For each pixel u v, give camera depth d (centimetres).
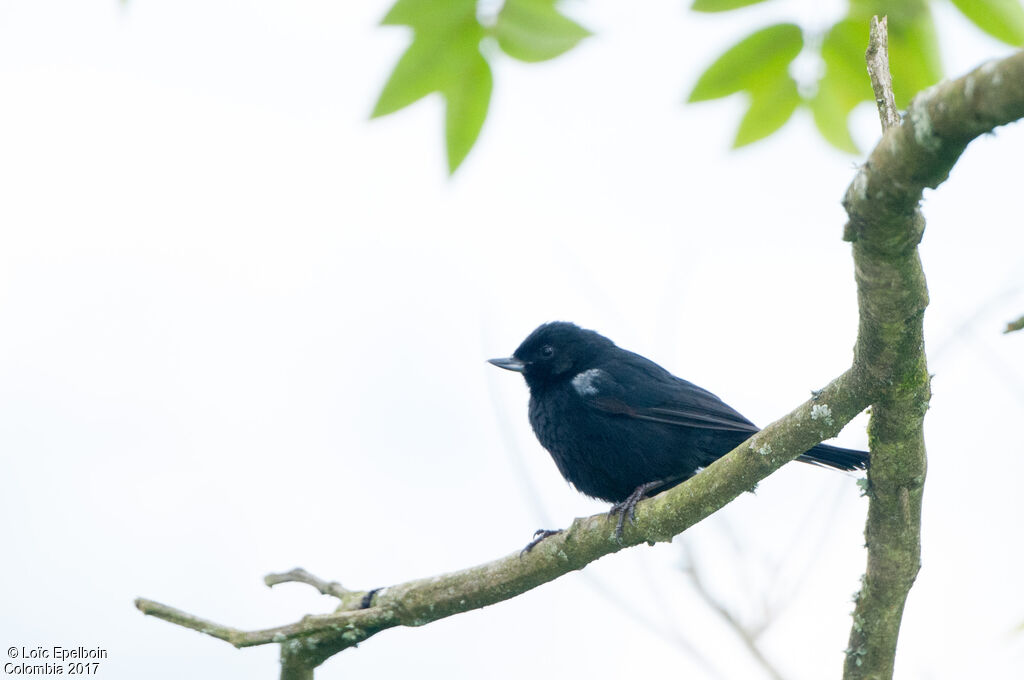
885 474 819
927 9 955
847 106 996
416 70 955
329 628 980
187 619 952
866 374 775
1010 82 548
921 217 670
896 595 876
